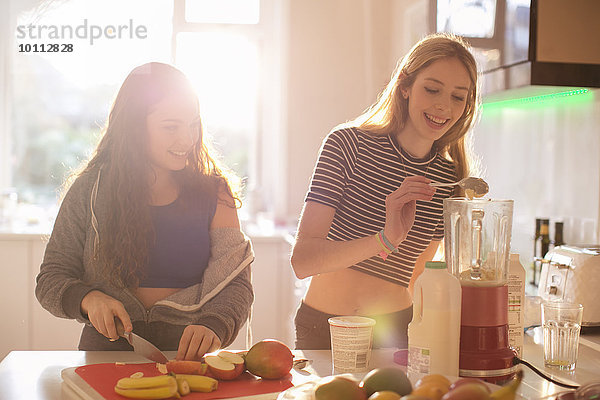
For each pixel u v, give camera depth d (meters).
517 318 1.42
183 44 4.17
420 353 1.23
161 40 4.12
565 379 1.29
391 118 1.63
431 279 1.23
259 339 3.58
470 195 1.36
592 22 1.74
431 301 1.23
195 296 1.56
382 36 3.95
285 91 4.02
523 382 1.26
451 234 1.32
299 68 4.01
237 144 4.37
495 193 2.68
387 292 1.64
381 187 1.61
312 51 4.01
